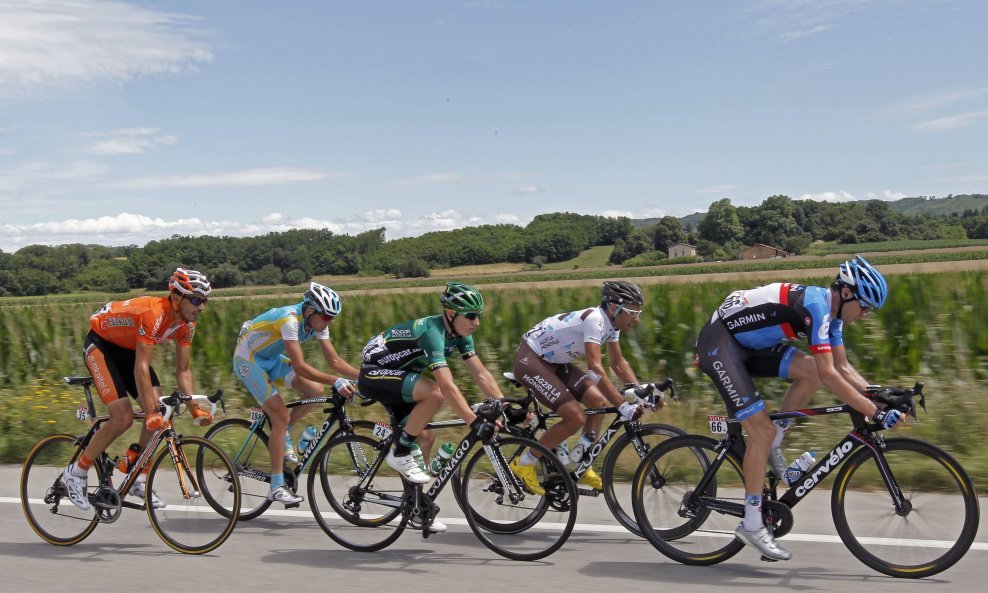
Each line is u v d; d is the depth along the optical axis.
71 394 9.54
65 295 61.31
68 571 3.85
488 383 4.23
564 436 4.43
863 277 3.59
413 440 4.14
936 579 3.44
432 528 4.16
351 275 87.25
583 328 4.39
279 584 3.61
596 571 3.71
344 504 4.32
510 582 3.58
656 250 105.81
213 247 77.94
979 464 5.09
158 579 3.71
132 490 4.50
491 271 97.56
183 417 8.09
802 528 4.19
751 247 99.25
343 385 4.54
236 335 12.05
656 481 4.02
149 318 4.18
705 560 3.77
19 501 5.15
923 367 8.94
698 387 8.64
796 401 4.01
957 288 11.23
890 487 3.55
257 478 4.85
